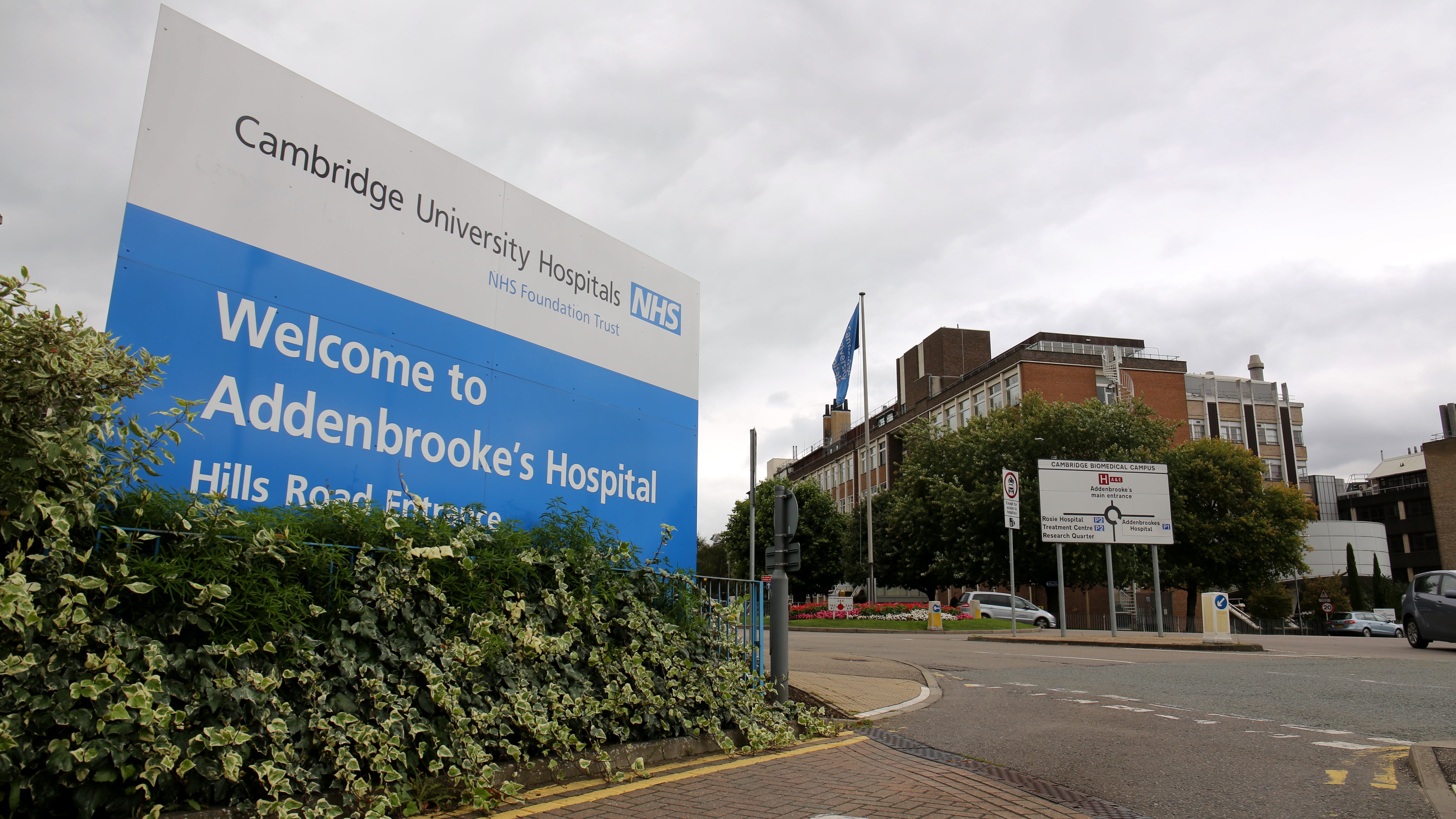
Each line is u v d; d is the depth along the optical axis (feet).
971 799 17.47
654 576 22.89
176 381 15.20
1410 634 64.85
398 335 19.17
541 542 20.38
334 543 15.31
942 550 136.98
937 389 196.65
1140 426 131.13
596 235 25.43
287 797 13.09
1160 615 78.18
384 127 19.45
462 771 15.53
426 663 15.47
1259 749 23.13
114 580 11.68
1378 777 19.65
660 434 27.04
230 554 13.11
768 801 16.81
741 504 203.62
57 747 10.82
